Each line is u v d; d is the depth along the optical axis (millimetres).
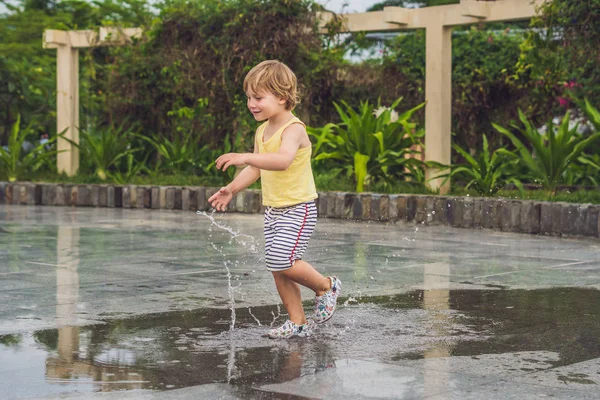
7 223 11156
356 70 16438
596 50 11648
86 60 17672
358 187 12570
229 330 4727
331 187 12945
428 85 12906
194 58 15133
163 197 13875
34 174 16266
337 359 4047
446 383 3607
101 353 4152
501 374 3762
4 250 8234
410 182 13070
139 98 16688
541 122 17000
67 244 8758
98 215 12547
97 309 5320
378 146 12750
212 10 14859
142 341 4430
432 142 12914
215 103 15242
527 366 3912
